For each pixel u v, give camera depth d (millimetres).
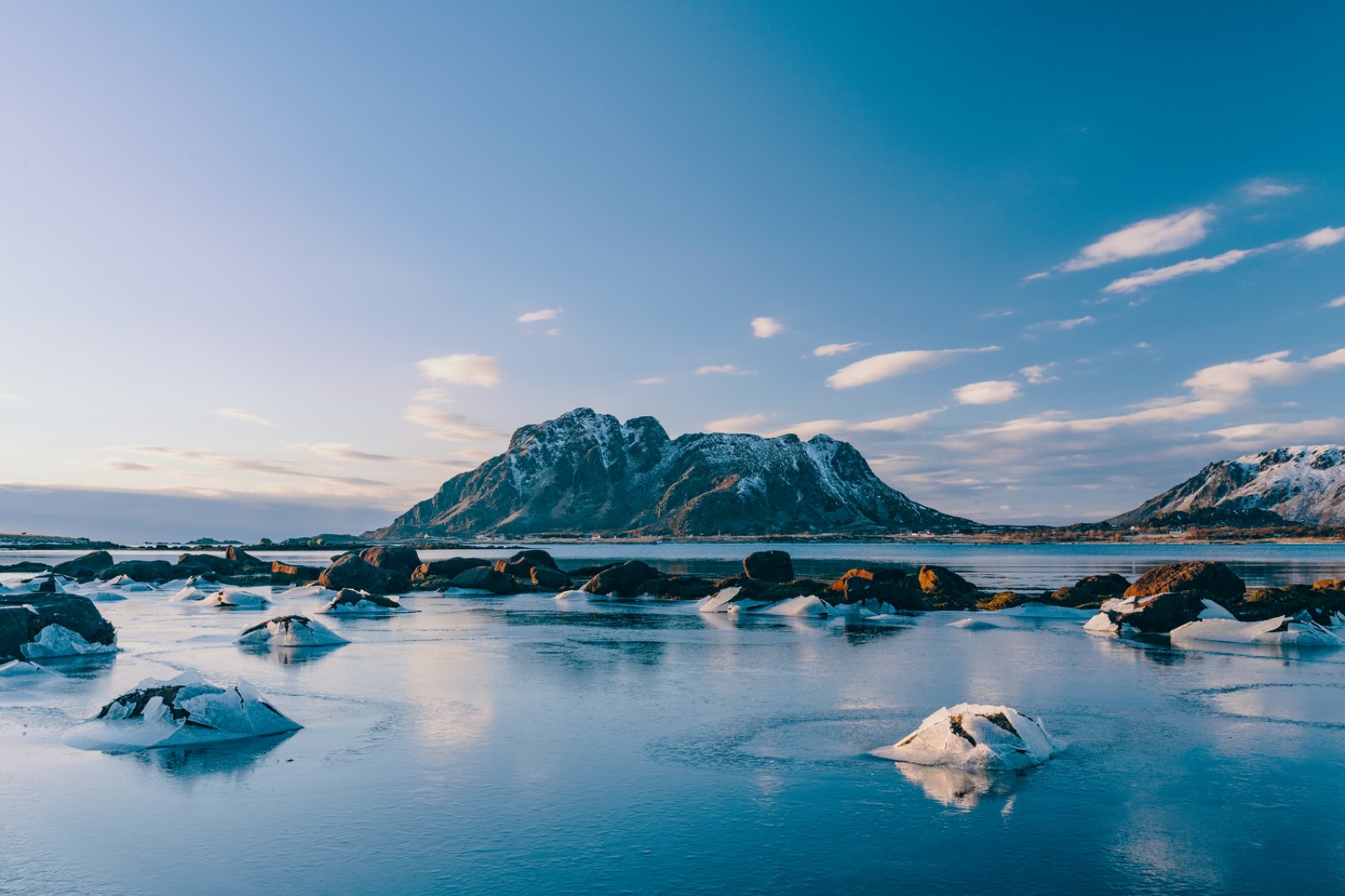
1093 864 12312
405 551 79438
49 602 33469
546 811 14445
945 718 18141
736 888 11500
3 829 13617
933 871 12078
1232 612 41844
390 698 23688
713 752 18047
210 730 19062
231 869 12109
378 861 12391
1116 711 21969
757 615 49000
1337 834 13445
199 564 80188
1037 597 51406
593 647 34438
